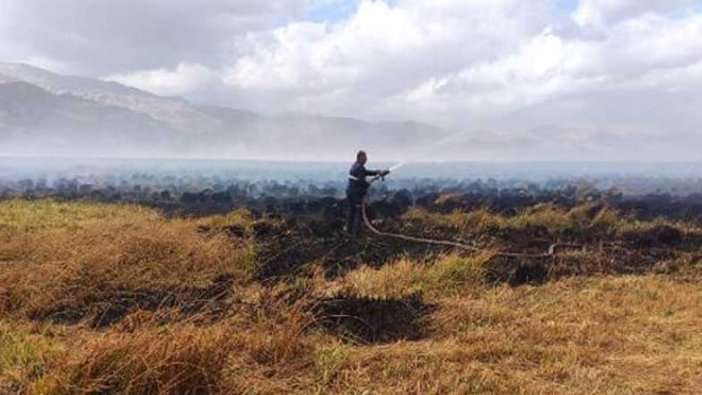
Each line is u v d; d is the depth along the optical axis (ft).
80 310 28.58
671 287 35.60
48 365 20.18
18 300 28.66
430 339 25.84
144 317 25.05
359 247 46.75
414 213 66.08
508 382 20.88
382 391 19.99
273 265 39.34
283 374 21.16
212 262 36.19
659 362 23.16
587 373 21.72
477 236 53.01
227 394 19.15
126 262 33.71
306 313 26.16
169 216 74.23
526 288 34.96
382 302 28.86
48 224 55.16
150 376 18.40
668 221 65.51
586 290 34.65
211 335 21.35
